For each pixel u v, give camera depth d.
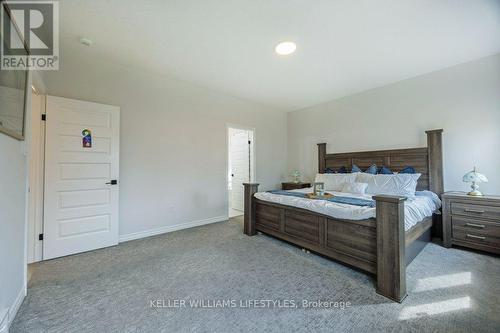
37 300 1.71
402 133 3.56
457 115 3.04
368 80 3.59
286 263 2.36
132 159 3.18
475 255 2.51
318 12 2.01
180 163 3.68
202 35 2.38
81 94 2.77
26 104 1.77
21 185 1.70
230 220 4.32
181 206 3.69
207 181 4.04
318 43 2.52
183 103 3.72
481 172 2.86
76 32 2.32
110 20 2.13
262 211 3.26
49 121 2.50
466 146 2.97
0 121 1.29
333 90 4.05
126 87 3.13
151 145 3.36
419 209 2.39
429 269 2.17
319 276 2.08
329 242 2.36
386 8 1.95
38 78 2.26
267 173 5.15
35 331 1.40
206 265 2.32
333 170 4.38
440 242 2.92
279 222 2.97
